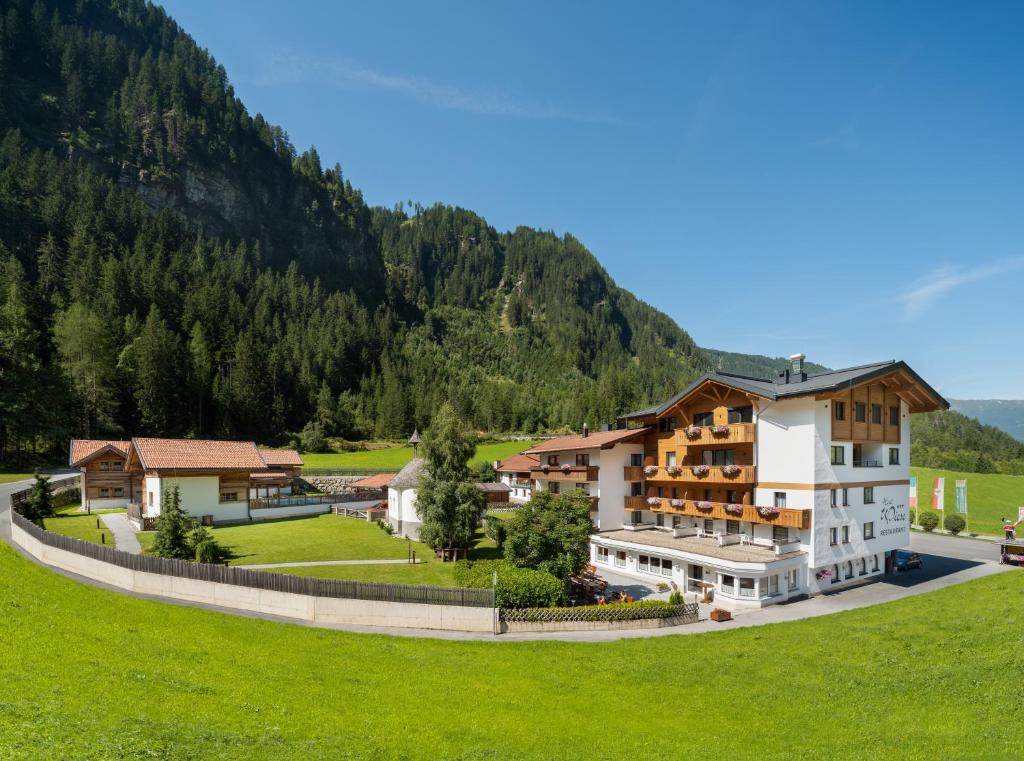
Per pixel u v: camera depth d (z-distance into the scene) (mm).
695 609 35844
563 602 35000
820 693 21781
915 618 31062
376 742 17250
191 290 152875
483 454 123875
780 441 42969
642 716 20391
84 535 47469
